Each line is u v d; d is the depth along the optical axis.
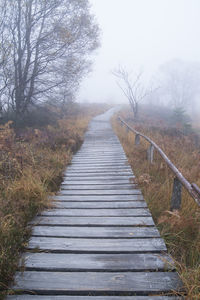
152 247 2.57
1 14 9.83
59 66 11.51
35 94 11.64
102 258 2.39
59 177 4.99
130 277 2.12
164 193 3.95
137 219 3.22
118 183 4.75
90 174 5.46
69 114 17.34
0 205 2.98
